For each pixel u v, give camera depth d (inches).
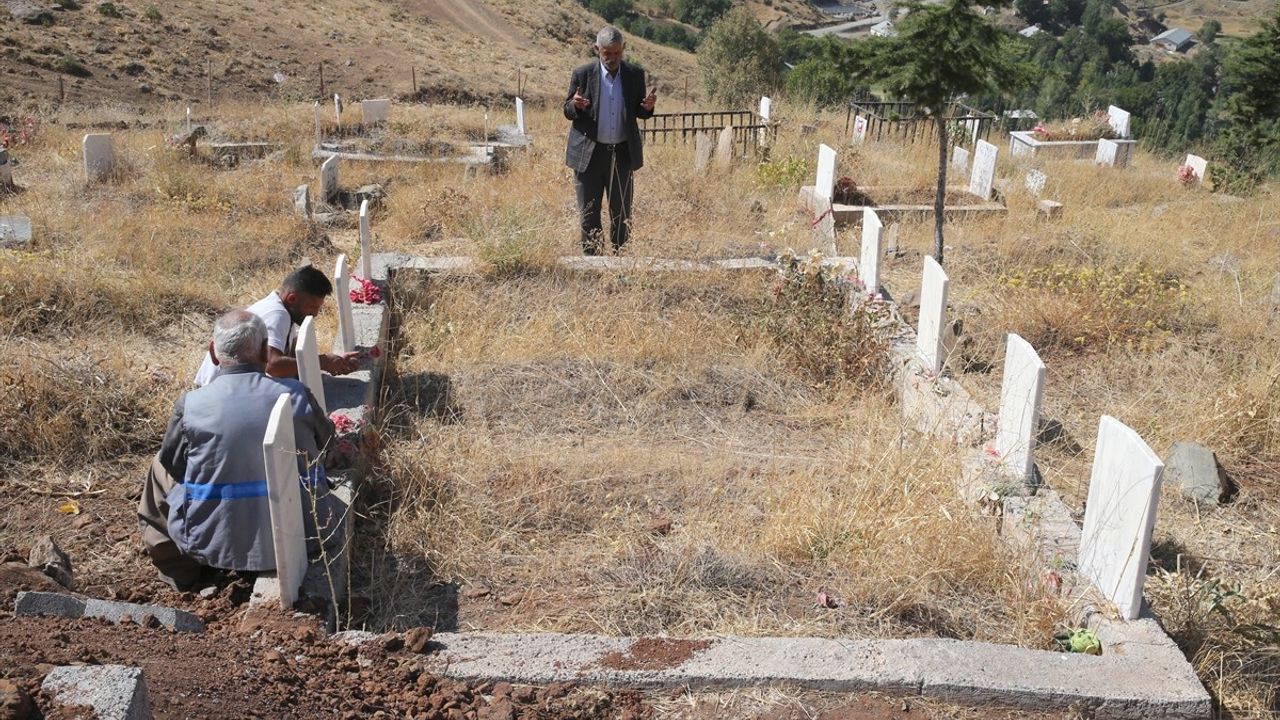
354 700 139.0
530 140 660.1
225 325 177.0
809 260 319.3
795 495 209.0
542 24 2316.7
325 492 181.5
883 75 350.6
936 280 266.2
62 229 384.2
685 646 157.6
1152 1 5477.4
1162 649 160.9
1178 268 380.2
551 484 219.8
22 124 663.1
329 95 1284.4
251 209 446.9
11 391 227.8
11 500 204.5
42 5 1261.1
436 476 216.1
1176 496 229.1
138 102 1101.7
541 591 184.4
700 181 481.7
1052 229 414.6
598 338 295.4
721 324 309.6
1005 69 343.9
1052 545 190.4
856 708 148.9
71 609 149.3
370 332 277.9
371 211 472.1
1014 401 214.1
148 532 179.2
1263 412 257.4
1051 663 155.6
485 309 315.3
